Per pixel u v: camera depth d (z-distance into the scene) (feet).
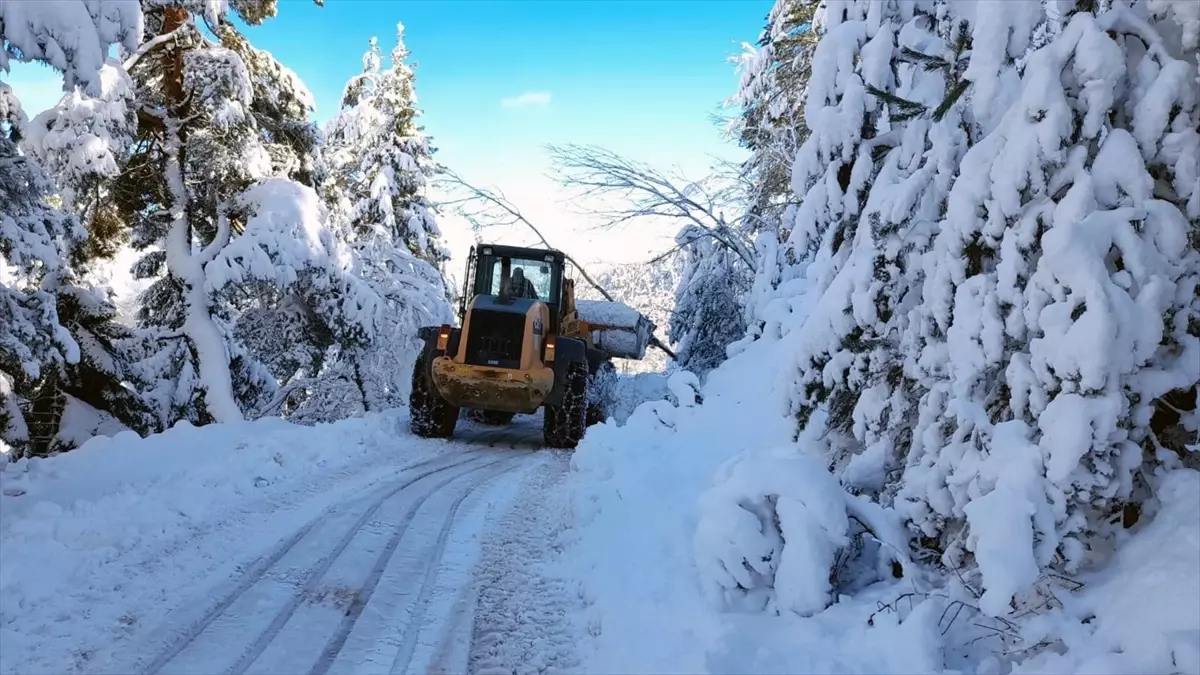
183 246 43.11
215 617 12.75
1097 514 12.05
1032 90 11.70
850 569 13.98
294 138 47.78
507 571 15.76
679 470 23.00
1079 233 11.09
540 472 27.09
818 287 18.62
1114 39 12.22
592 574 15.19
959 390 12.92
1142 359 10.88
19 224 31.14
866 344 15.78
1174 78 11.34
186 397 43.98
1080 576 11.68
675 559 15.44
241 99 41.34
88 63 22.13
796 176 17.29
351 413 60.13
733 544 13.25
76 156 35.40
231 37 43.70
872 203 15.55
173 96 42.83
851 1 16.84
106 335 43.24
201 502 19.31
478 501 21.81
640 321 50.49
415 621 13.05
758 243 42.65
